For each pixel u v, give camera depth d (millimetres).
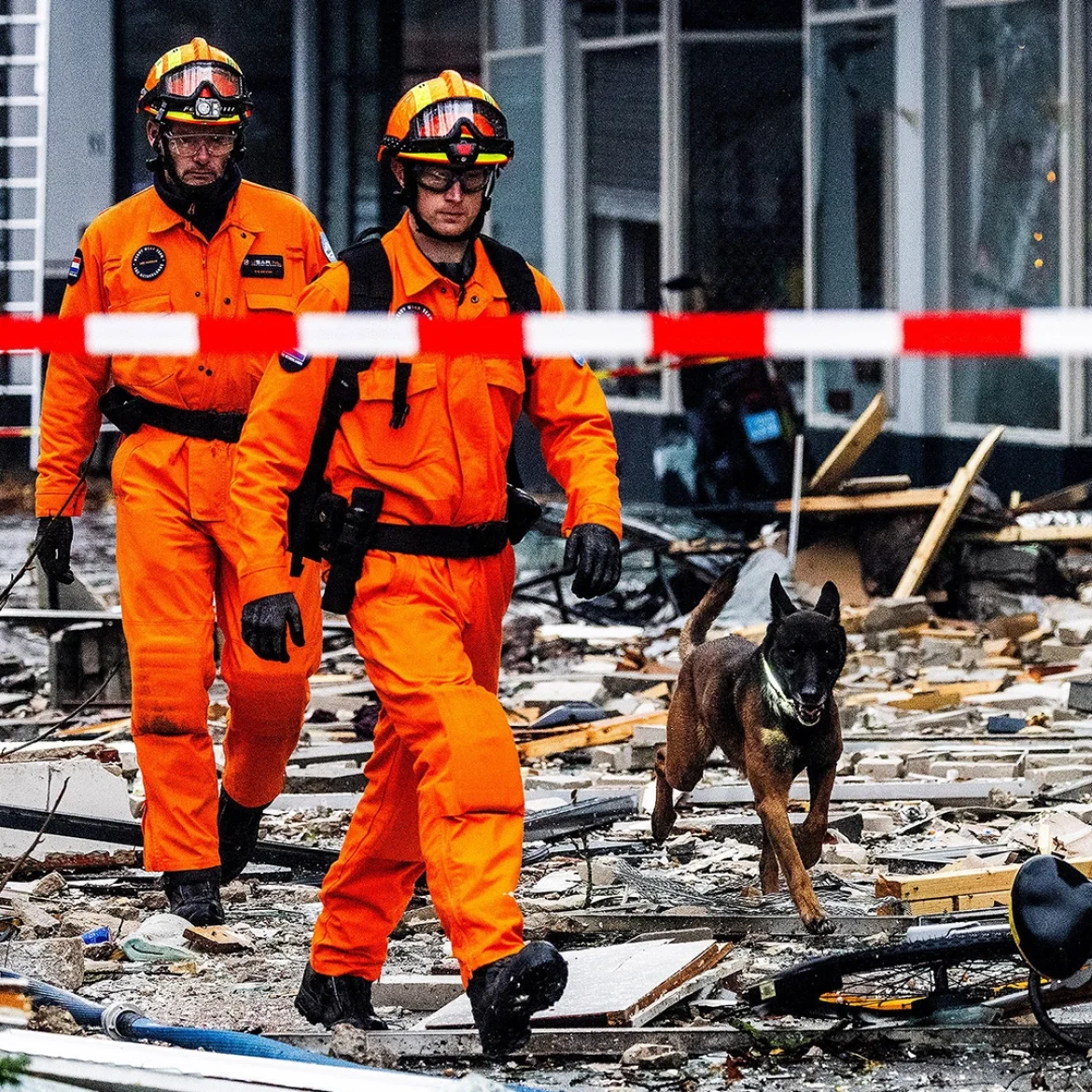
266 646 14867
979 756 26969
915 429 56188
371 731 29812
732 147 64188
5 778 22094
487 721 14383
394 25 74125
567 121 67438
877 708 31047
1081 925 14250
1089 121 52156
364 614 14914
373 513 14844
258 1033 15969
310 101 78125
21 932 19172
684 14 63688
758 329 12789
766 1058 15297
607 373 53750
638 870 21359
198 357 19656
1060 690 32156
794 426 44469
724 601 21797
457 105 14992
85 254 20391
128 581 19797
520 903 19734
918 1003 15805
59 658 33062
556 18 67312
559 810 22859
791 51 64062
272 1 78188
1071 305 52438
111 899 20766
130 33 75312
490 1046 13891
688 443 52344
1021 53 53656
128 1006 15469
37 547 20734
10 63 68500
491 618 15359
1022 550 40031
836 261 59719
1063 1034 15094
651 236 64875
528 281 15578
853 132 58844
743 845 22812
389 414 14844
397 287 15180
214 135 19828
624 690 32406
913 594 38938
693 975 16672
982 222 55312
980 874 19141
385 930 15906
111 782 22328
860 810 24234
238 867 21375
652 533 41562
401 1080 13258
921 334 12398
